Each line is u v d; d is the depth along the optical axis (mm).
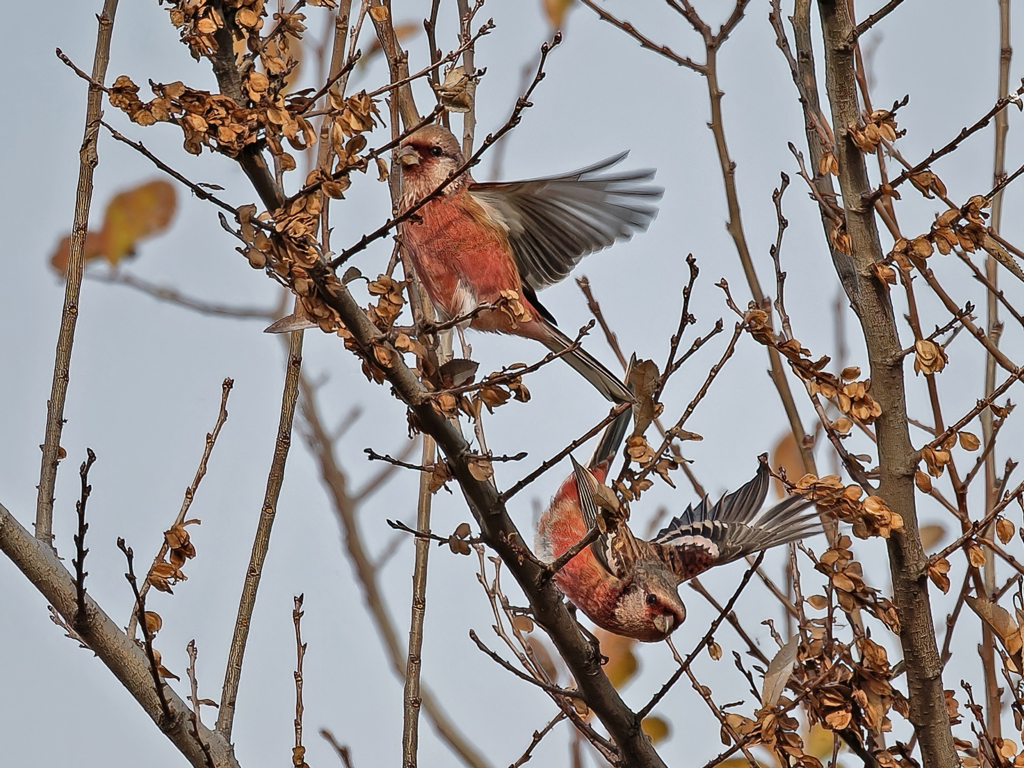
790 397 10625
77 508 7070
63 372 8352
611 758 8500
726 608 7992
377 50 11117
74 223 8656
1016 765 7539
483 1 9656
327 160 8352
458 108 7000
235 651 8250
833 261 8570
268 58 6598
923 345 7863
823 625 8352
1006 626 7781
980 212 7711
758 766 8039
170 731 7461
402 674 11938
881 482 8055
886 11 8078
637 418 7762
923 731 7980
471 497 7590
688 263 7578
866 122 8086
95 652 7492
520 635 9000
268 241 6695
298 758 7988
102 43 8969
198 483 7691
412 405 7359
